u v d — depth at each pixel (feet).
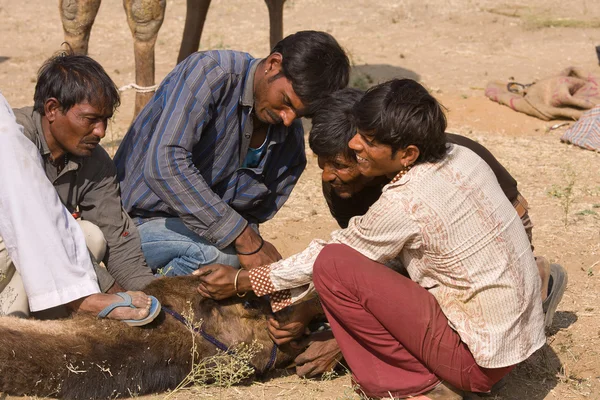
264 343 12.03
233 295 11.93
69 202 12.82
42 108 11.78
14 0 43.21
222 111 12.63
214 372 11.57
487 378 10.70
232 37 37.09
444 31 38.45
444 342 10.57
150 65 21.84
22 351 10.46
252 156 13.48
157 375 11.23
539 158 22.94
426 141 10.22
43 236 11.11
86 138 11.79
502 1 44.68
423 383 10.93
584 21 40.16
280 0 25.57
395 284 10.55
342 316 10.85
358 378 11.19
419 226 10.27
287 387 11.96
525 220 13.09
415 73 31.48
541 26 39.22
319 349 11.95
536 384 12.12
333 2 43.70
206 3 24.34
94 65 11.71
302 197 20.03
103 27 38.45
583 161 22.68
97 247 12.76
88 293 11.25
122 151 13.92
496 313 10.42
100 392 10.81
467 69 32.22
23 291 12.04
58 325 10.97
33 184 11.18
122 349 10.96
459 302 10.59
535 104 26.73
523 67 32.68
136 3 21.11
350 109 11.11
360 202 12.71
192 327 11.46
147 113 13.39
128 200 13.70
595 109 24.68
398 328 10.60
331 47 11.69
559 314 14.26
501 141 24.43
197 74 12.31
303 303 11.69
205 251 13.12
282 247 17.06
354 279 10.57
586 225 18.28
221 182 13.42
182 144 12.16
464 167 10.61
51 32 37.42
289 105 12.03
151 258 13.65
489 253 10.39
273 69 12.00
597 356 12.92
